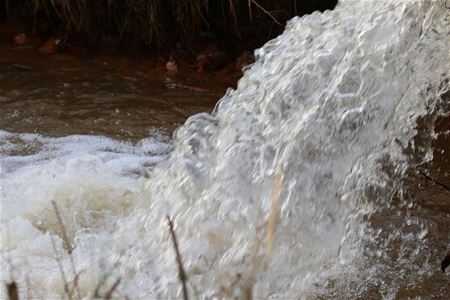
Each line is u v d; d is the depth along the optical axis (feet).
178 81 22.62
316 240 13.61
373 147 14.23
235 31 24.26
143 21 23.99
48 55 24.32
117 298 12.80
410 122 14.53
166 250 13.83
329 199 13.89
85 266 13.61
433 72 14.10
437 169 17.52
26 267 13.62
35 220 15.24
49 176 16.49
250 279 11.29
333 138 13.89
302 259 13.37
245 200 13.82
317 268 13.55
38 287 13.07
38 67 23.44
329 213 13.87
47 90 21.80
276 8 23.27
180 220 14.16
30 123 19.85
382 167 14.60
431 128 15.70
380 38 13.96
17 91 21.74
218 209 13.96
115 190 16.03
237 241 13.44
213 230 13.70
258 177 13.99
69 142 18.85
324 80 14.23
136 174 17.22
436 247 14.60
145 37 24.30
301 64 14.60
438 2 13.65
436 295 13.14
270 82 15.02
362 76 13.93
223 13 23.77
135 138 19.20
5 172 17.16
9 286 7.74
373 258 14.19
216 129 15.60
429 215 15.75
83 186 16.02
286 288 13.02
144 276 13.43
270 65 15.46
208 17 24.62
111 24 25.00
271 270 13.00
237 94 15.65
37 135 19.20
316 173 13.79
